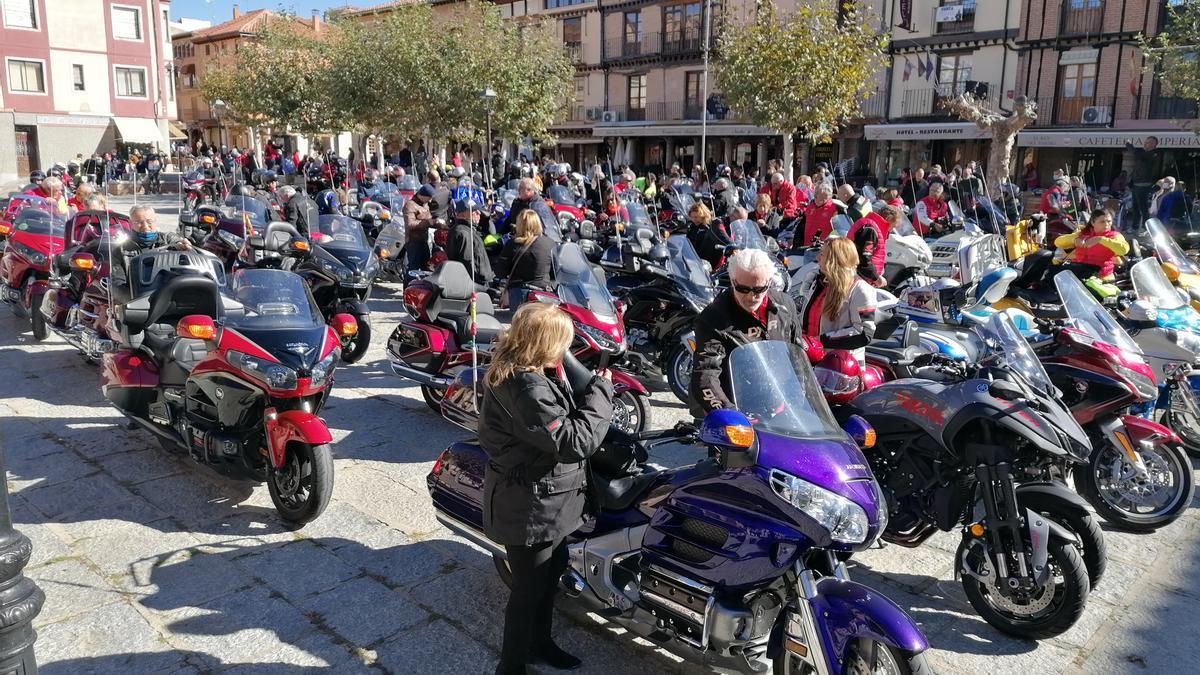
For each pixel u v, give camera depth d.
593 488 3.65
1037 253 8.21
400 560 4.84
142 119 47.66
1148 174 23.69
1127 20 28.08
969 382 4.25
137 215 7.90
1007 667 3.92
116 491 5.70
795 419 3.50
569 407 3.43
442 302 7.10
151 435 6.77
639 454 3.97
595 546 3.76
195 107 70.38
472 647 4.02
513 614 3.58
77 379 8.30
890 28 33.03
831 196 11.40
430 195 11.46
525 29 30.81
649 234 10.20
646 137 42.75
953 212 15.47
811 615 3.17
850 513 3.24
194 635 4.07
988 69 31.28
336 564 4.78
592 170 18.31
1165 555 4.99
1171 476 5.21
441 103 28.06
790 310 4.50
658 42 42.12
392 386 8.30
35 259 9.81
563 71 30.73
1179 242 14.37
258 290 5.61
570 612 4.27
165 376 5.81
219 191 18.62
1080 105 29.52
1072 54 29.36
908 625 3.00
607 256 9.77
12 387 8.00
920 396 4.34
